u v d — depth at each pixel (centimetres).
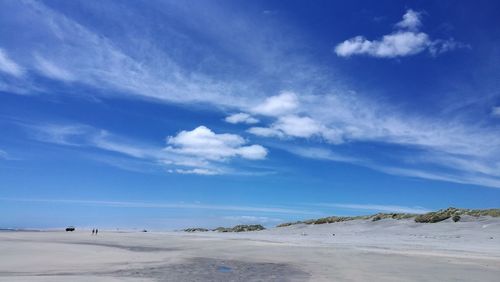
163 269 2083
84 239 5241
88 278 1686
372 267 2094
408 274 1830
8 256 2614
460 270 1948
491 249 3102
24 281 1569
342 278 1748
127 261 2459
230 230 10106
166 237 6078
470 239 3922
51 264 2225
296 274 1903
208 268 2142
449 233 4469
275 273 1947
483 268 2012
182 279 1741
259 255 2880
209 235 7062
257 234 6969
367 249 3216
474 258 2469
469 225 4728
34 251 3019
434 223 5228
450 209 5584
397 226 5525
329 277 1789
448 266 2095
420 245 3544
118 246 3866
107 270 2006
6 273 1853
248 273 1948
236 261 2497
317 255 2798
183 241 4778
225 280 1727
